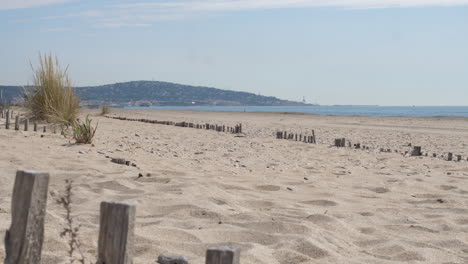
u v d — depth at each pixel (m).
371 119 41.03
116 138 12.66
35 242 1.81
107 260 1.79
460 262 3.70
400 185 7.07
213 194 5.58
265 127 27.08
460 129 26.80
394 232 4.55
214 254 1.70
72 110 13.12
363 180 7.49
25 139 9.95
